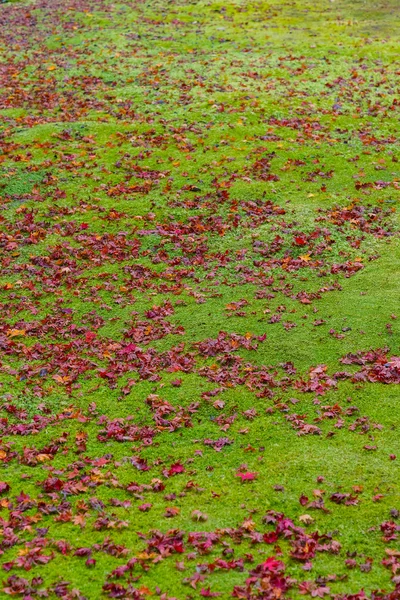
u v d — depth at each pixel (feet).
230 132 86.74
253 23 130.21
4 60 111.75
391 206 72.13
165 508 37.19
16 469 40.37
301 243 65.31
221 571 32.68
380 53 111.45
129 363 50.06
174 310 56.44
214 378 47.96
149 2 144.25
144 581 32.19
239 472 39.88
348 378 47.85
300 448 41.70
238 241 66.33
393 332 52.24
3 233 67.26
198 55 112.78
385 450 41.14
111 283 60.39
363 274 60.75
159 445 42.37
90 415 45.14
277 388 47.14
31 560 33.24
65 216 70.44
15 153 81.71
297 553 33.73
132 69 106.52
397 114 91.66
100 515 36.55
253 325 53.98
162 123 88.94
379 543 34.47
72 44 118.62
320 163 80.38
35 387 47.52
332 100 95.30
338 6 141.69
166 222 69.41
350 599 30.86
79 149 82.84
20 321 54.95
